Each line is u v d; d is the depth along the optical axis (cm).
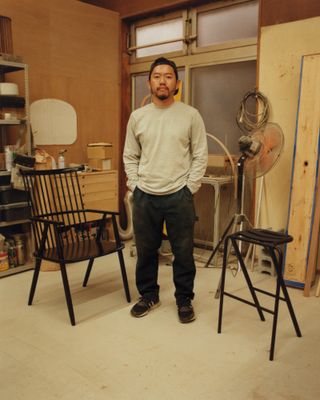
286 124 334
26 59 370
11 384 186
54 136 402
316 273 325
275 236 221
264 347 219
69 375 193
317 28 310
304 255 301
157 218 247
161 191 239
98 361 205
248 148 290
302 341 225
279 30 328
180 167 241
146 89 459
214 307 269
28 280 319
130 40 457
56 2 387
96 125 439
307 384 187
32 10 370
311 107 298
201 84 407
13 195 321
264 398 177
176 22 415
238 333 234
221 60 381
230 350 216
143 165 247
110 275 333
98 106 438
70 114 412
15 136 364
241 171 294
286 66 328
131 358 208
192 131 243
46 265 338
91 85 429
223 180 351
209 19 389
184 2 389
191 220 246
